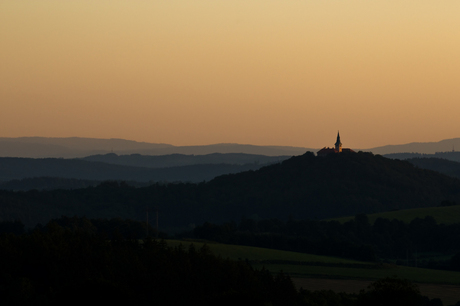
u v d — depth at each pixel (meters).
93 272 153.88
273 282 157.62
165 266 162.75
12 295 137.12
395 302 107.62
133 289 147.12
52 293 141.25
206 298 146.50
